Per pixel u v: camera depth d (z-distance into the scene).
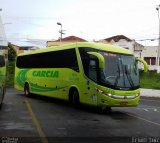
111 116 17.81
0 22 14.62
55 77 23.28
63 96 22.11
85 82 19.38
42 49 26.06
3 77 18.27
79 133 12.56
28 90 27.92
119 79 18.42
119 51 19.25
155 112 20.62
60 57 22.80
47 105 21.97
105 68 18.33
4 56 17.50
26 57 28.88
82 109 20.25
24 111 18.55
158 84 51.41
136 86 18.83
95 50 18.92
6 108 19.75
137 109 21.94
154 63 85.06
